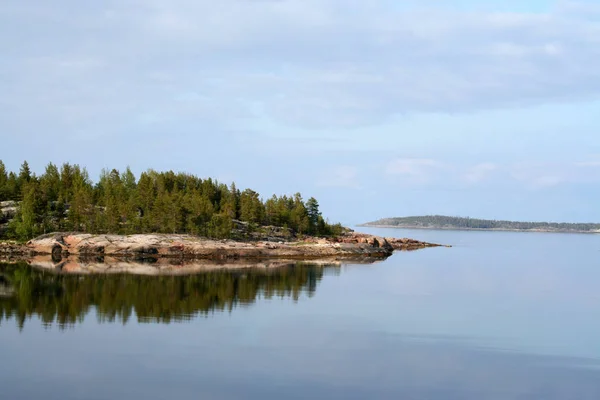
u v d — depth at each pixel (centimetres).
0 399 3622
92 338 5091
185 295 7569
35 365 4288
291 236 18850
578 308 7219
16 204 17312
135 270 10900
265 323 5872
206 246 14850
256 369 4306
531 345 5200
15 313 6141
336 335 5416
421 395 3872
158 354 4628
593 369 4503
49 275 9788
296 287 8606
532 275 11656
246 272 10800
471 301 7619
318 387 3966
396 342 5209
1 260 12825
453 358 4741
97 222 15900
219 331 5462
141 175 19662
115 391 3800
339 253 16425
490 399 3841
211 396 3753
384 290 8500
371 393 3878
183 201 16888
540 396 3922
